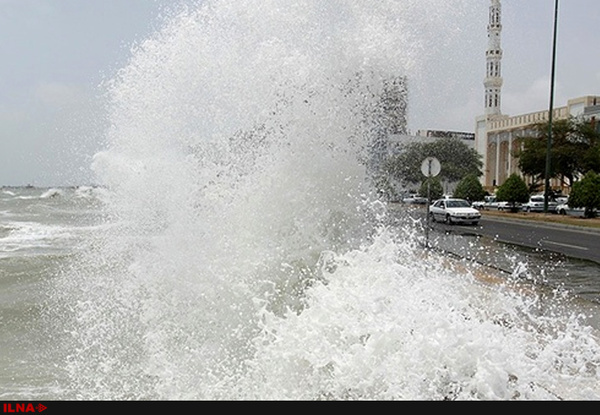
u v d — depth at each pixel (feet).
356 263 18.16
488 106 255.50
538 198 151.94
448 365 14.11
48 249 60.85
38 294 31.78
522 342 16.12
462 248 49.08
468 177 181.37
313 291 17.46
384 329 14.56
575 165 153.48
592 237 73.31
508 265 40.83
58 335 23.24
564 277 37.60
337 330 15.25
